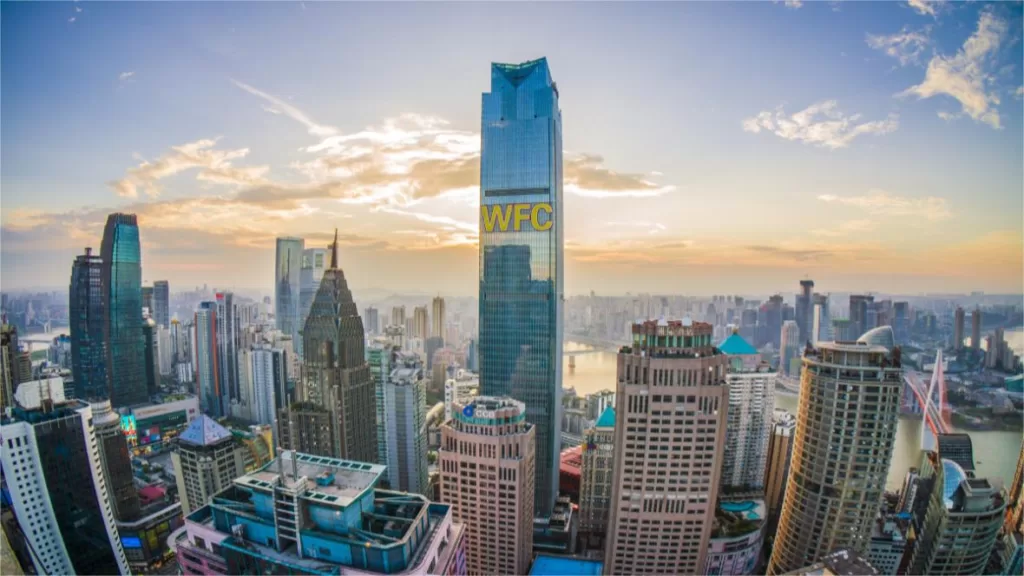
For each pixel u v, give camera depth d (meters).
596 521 188.38
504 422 142.38
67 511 130.62
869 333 155.75
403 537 77.69
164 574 159.88
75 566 132.25
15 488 122.56
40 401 131.75
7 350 165.12
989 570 129.12
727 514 173.25
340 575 75.06
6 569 118.88
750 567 164.62
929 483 143.75
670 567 131.62
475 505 142.38
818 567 95.75
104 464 160.25
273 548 80.25
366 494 83.31
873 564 135.50
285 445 190.38
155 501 176.25
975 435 150.50
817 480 132.50
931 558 127.88
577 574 139.25
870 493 126.69
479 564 144.00
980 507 123.38
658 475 127.88
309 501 79.31
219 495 86.25
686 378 123.62
